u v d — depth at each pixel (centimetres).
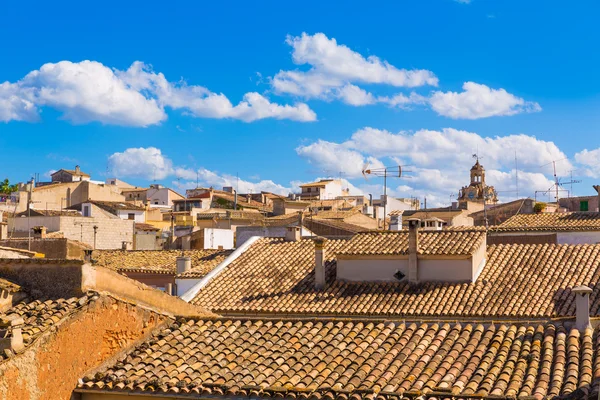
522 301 2930
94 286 1928
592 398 1529
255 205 10175
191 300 3259
